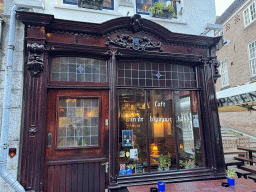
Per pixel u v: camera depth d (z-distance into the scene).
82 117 3.76
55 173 3.41
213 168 4.12
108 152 3.75
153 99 4.26
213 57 4.52
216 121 4.28
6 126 3.09
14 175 3.13
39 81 3.42
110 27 3.90
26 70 3.55
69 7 3.94
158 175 3.90
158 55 4.18
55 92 3.65
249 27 10.97
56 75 3.73
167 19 4.62
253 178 4.68
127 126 3.99
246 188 3.27
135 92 4.17
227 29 13.05
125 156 3.88
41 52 3.49
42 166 3.26
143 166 3.94
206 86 4.40
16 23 3.49
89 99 3.84
